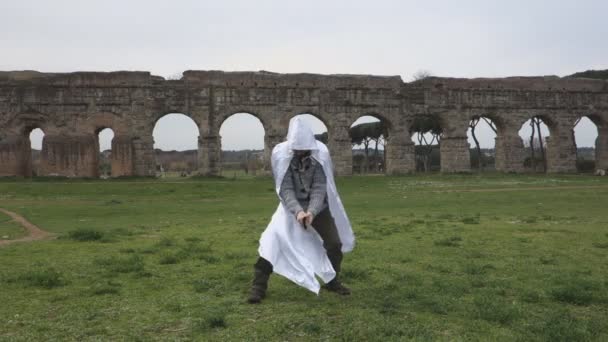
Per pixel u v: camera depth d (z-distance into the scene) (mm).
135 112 56062
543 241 14859
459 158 61844
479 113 62250
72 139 54844
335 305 8008
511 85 63031
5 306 8039
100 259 12000
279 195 8305
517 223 19828
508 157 62844
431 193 38188
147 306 8000
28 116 55344
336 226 8656
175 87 56594
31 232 18891
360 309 7770
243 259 12242
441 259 12117
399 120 60438
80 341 6445
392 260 12062
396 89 60344
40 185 42781
